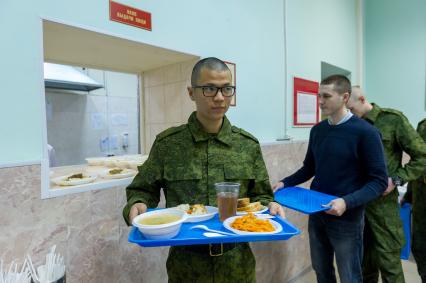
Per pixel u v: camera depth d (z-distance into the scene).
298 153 2.28
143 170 1.03
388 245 1.71
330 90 1.48
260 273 1.97
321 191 1.60
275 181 2.04
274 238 0.74
